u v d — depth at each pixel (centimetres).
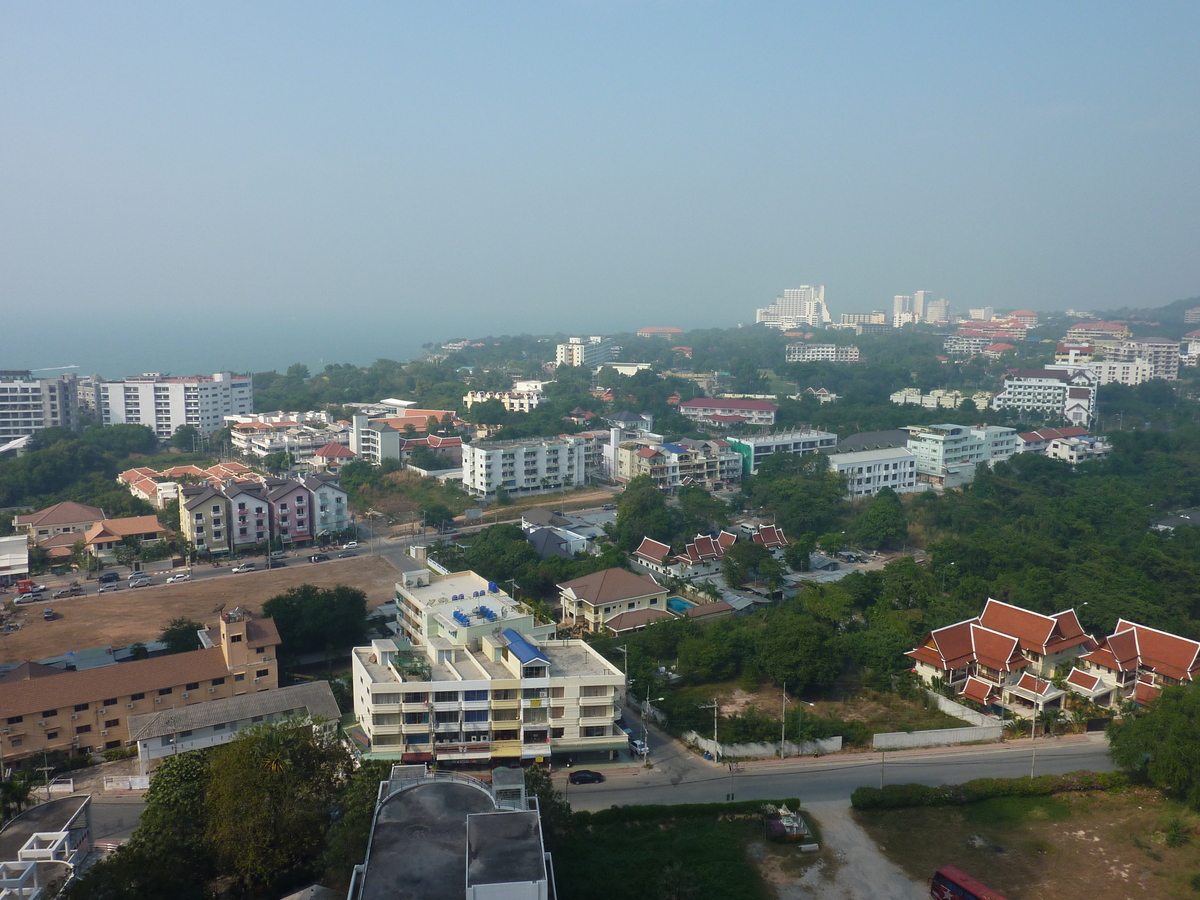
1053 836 6625
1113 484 17700
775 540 14238
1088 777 7262
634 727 8488
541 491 19012
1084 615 10450
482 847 4369
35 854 5328
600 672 7744
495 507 17638
